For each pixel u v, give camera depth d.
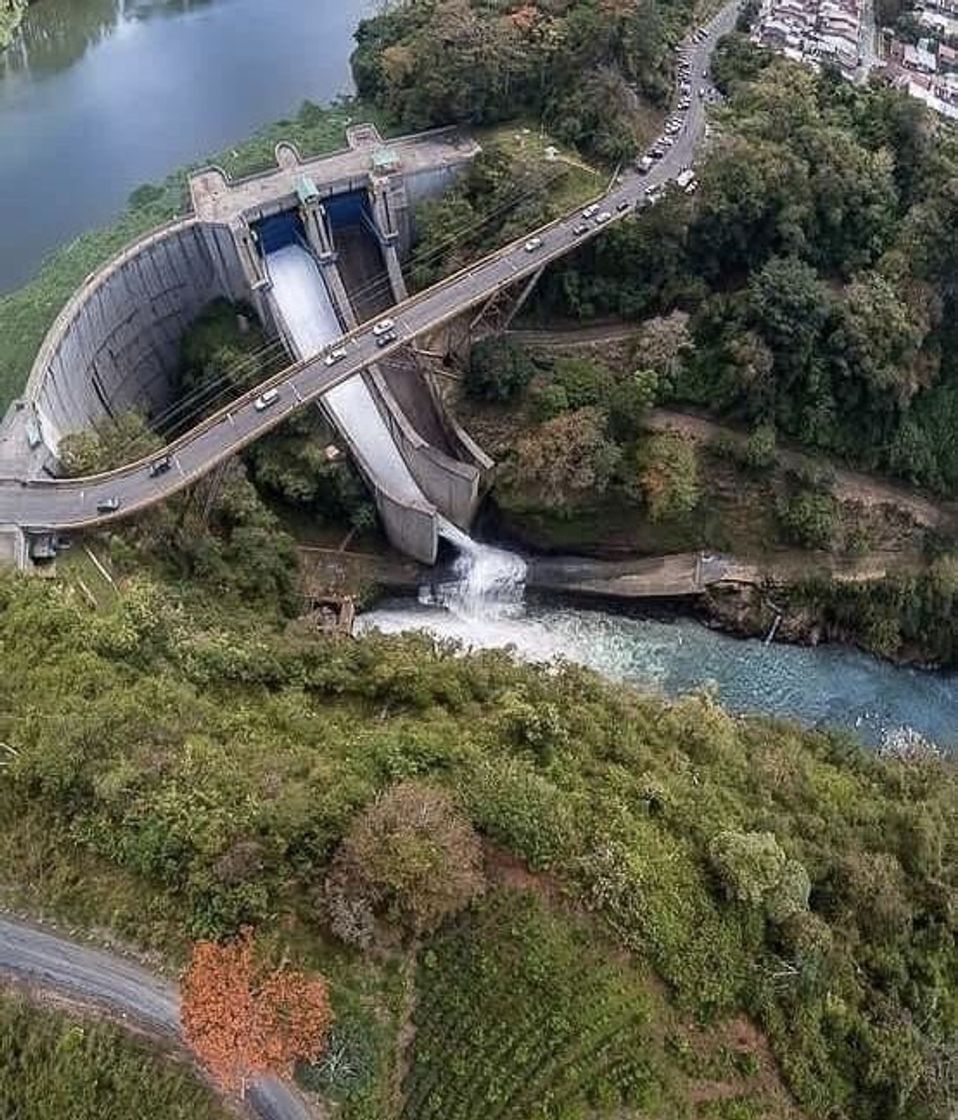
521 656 85.56
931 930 64.00
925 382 97.62
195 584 80.56
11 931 49.84
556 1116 46.78
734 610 95.00
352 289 108.44
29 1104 46.00
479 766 56.25
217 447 82.94
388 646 72.44
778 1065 53.00
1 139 126.56
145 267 97.94
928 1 128.62
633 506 95.38
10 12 143.75
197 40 149.38
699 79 114.88
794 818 67.12
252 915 47.75
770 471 96.38
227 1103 45.16
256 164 109.94
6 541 75.12
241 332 103.00
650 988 51.62
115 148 125.69
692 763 68.06
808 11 123.62
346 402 98.69
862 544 96.38
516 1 112.50
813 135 97.56
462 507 94.56
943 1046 57.53
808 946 55.41
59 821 51.84
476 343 95.81
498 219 101.19
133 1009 47.66
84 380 91.56
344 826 50.53
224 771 53.28
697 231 96.88
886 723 89.69
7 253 109.62
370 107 118.88
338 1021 46.34
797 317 92.19
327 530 96.00
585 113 104.19
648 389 93.31
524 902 51.25
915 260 95.88
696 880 56.44
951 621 93.81
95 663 61.97
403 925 49.03
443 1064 47.16
